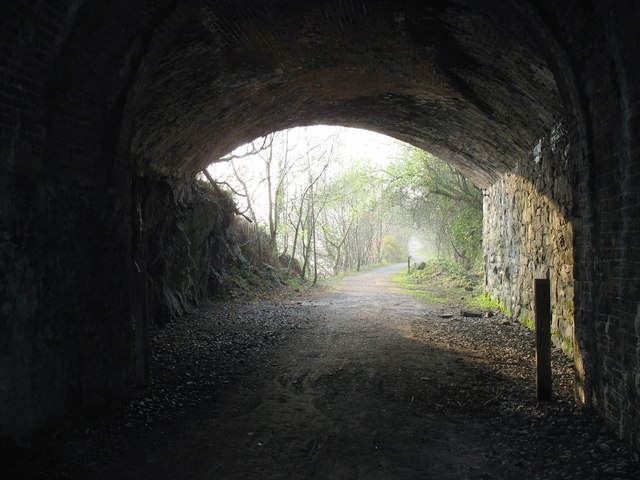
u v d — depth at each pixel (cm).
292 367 655
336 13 634
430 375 611
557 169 741
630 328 373
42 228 413
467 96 825
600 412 437
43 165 414
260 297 1543
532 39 488
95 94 468
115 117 504
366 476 347
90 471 354
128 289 527
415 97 939
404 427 442
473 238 2134
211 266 1427
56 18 383
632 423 369
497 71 673
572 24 412
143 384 544
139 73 504
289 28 668
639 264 357
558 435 414
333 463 368
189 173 1124
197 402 511
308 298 1578
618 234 393
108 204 500
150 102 728
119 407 482
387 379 594
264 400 519
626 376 380
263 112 1011
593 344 451
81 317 457
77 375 451
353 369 641
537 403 500
